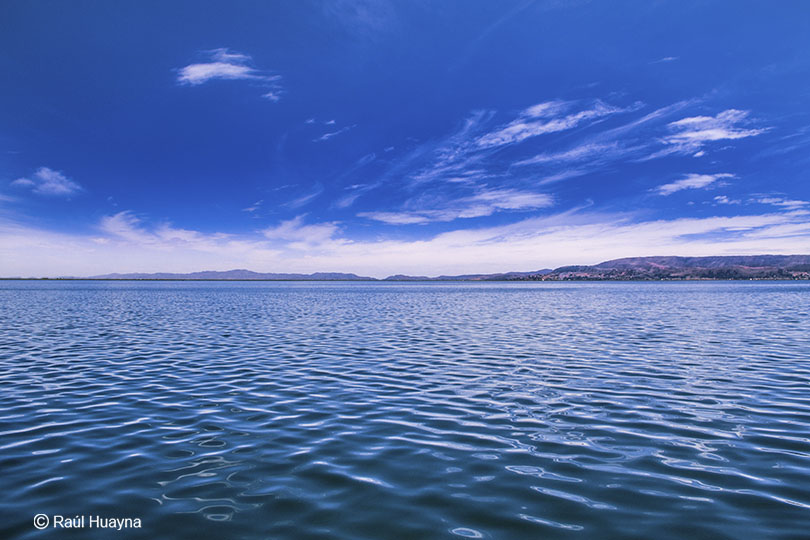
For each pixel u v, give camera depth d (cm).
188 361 2250
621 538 687
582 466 966
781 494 826
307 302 8225
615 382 1780
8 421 1283
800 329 3516
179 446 1087
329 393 1623
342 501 806
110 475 916
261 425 1254
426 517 752
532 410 1400
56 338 3089
